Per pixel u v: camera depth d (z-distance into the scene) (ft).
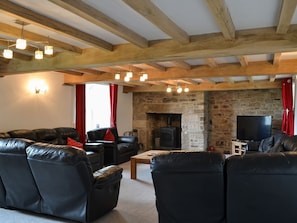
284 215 8.33
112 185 12.19
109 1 7.88
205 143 30.27
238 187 8.16
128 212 12.39
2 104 17.93
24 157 10.83
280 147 15.97
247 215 8.55
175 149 31.48
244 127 27.43
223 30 9.51
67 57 14.34
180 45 11.60
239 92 29.71
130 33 10.61
